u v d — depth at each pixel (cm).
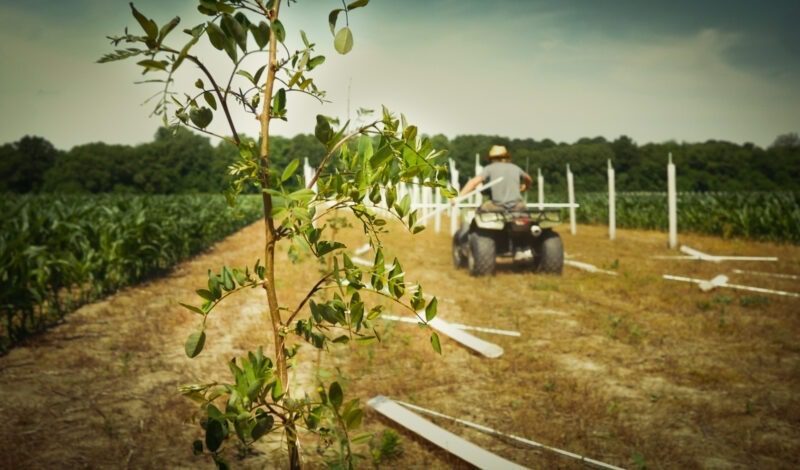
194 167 7644
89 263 664
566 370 415
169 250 1029
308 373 392
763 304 630
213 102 95
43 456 267
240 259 1085
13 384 377
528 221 812
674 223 1299
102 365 419
